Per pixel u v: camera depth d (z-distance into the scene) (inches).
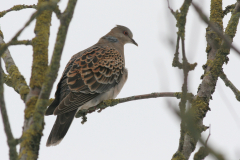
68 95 406.6
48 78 233.0
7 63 339.3
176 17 227.3
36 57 276.8
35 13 211.2
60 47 227.8
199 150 255.4
